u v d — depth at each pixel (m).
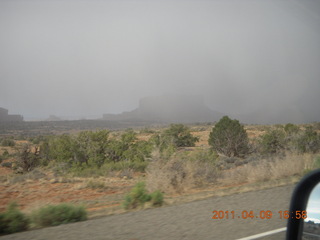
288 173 12.42
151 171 11.80
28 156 26.20
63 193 12.95
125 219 6.56
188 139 42.38
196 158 15.07
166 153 12.40
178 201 8.80
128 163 20.77
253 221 6.08
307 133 24.89
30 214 7.54
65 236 5.48
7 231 6.51
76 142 24.52
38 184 15.55
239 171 13.95
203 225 5.87
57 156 24.91
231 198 8.37
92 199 11.44
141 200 8.65
